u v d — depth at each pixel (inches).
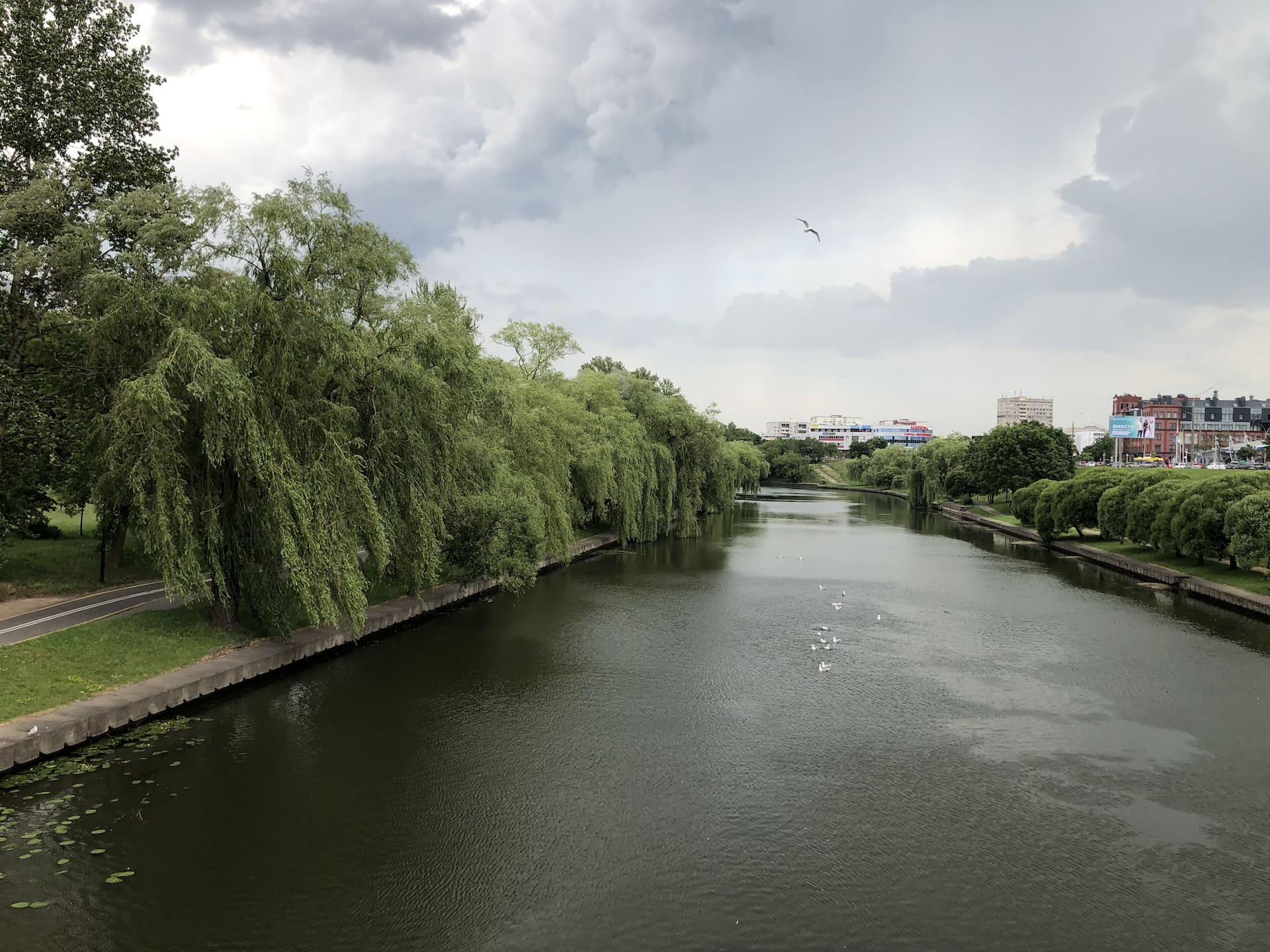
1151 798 780.0
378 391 1146.7
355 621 1071.0
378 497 1164.5
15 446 1187.9
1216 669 1222.3
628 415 2642.7
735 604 1681.8
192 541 957.2
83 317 1076.5
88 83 1334.9
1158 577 2050.9
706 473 3289.9
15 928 537.3
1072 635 1444.4
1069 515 2721.5
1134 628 1505.9
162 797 730.8
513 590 1572.3
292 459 1007.6
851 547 2812.5
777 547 2743.6
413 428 1188.5
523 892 606.2
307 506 1005.8
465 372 1285.7
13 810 690.8
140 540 1085.1
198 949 525.7
